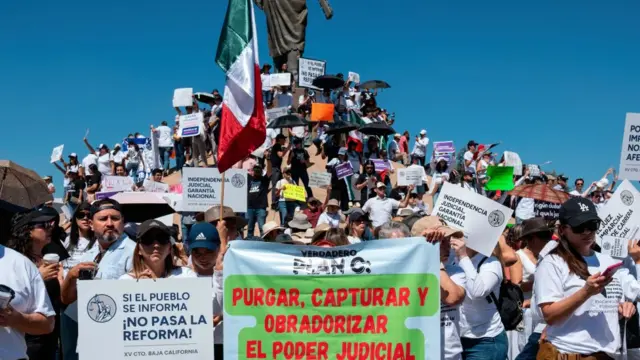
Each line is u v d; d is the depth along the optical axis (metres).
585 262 6.44
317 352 6.65
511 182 20.31
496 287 7.48
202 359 6.50
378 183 19.27
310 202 18.69
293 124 25.66
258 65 9.02
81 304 6.39
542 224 8.97
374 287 6.66
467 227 7.62
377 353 6.61
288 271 6.71
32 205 8.63
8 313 5.47
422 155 31.33
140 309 6.45
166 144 27.44
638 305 8.06
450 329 7.02
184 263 9.31
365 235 14.76
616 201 8.73
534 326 7.60
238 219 10.95
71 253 9.25
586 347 6.38
